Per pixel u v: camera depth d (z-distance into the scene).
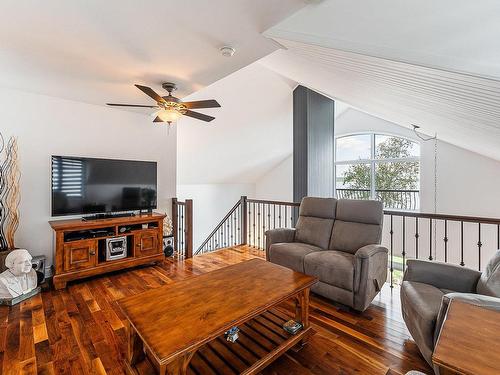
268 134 6.45
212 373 1.54
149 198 3.96
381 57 1.33
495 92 1.34
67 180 3.24
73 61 2.38
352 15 1.40
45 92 3.21
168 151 4.45
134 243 3.54
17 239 3.15
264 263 2.42
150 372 1.54
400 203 6.00
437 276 1.99
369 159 6.45
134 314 1.52
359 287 2.32
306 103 4.97
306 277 2.07
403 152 5.93
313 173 5.12
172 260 4.03
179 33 1.93
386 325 2.20
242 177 8.09
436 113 2.34
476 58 1.11
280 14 1.68
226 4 1.58
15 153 3.12
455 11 1.13
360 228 2.89
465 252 5.03
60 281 2.92
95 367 1.70
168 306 1.61
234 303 1.65
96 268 3.19
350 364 1.75
